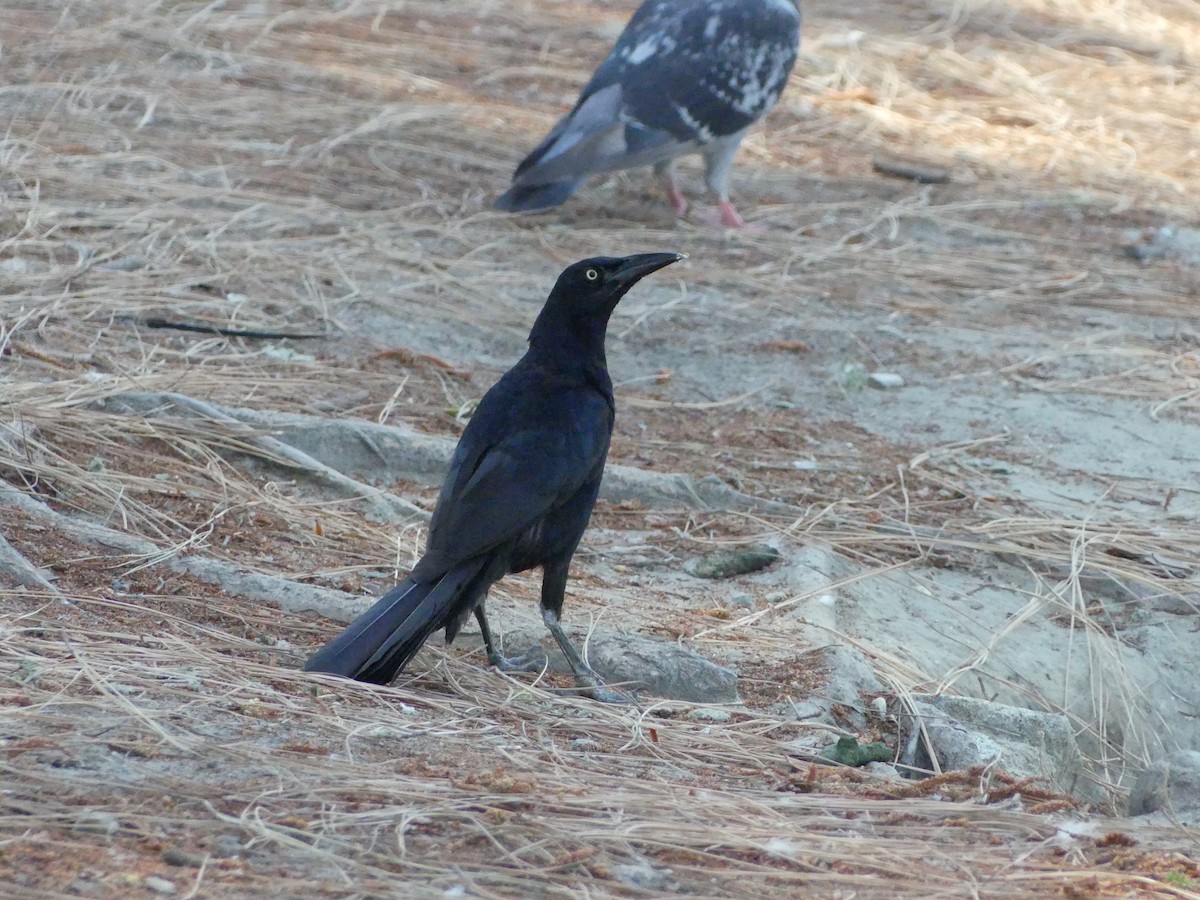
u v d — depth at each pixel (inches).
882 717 338.0
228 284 558.3
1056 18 1151.0
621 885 225.3
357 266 593.6
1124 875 241.1
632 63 663.8
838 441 508.1
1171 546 449.1
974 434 520.4
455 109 813.9
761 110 679.7
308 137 741.3
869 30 1078.4
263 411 451.8
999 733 336.8
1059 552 442.9
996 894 232.8
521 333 562.9
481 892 218.2
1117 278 679.1
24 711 259.8
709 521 441.1
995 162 840.3
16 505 367.2
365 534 398.6
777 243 681.0
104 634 306.2
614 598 384.8
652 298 611.8
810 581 404.2
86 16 880.9
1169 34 1136.8
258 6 967.6
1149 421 535.5
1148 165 857.5
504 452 316.2
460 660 338.6
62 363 466.0
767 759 298.7
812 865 239.9
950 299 642.2
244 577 353.1
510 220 672.4
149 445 423.5
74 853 214.7
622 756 290.0
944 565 436.1
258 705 279.9
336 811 238.1
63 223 578.6
